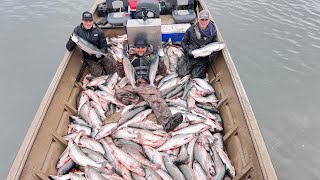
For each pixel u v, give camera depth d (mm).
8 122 8922
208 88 6672
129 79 6188
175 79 6883
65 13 14453
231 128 5371
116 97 6344
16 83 10352
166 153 5168
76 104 6457
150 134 5410
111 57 7605
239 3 14734
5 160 7805
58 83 5988
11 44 12352
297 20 13031
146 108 5973
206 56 7141
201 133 5543
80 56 7449
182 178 4598
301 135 8242
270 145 7977
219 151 5105
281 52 11297
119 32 8727
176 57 7812
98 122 5859
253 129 4723
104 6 9562
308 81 10016
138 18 7438
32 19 13992
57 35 12898
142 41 6309
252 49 11539
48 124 5188
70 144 5102
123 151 5047
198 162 4969
